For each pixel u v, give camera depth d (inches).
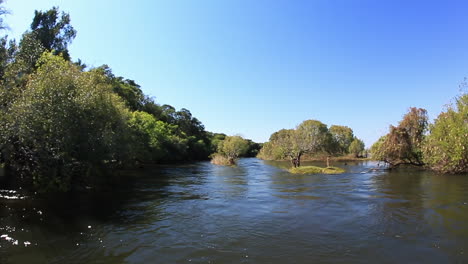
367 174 1152.2
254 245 324.8
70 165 673.6
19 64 649.6
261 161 2709.2
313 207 520.7
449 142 1001.5
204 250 308.8
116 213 476.1
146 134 1704.0
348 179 975.6
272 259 284.2
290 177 1086.4
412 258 285.6
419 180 896.9
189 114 3988.7
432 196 604.4
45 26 1563.7
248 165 2030.0
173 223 418.0
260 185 846.5
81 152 716.7
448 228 380.5
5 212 454.3
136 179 1024.9
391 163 1379.2
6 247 309.3
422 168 1352.1
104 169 851.4
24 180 637.3
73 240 337.7
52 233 361.1
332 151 2945.4
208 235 361.4
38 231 366.3
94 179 763.4
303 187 787.4
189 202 576.7
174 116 3732.8
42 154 623.5
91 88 745.0
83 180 725.3
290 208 515.5
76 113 669.9
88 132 723.4
